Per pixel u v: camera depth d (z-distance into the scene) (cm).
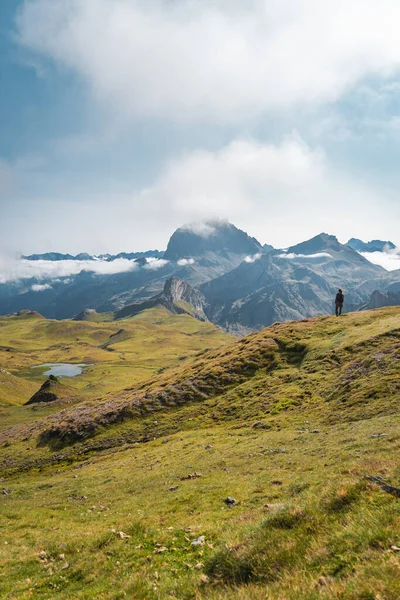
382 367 5419
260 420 5291
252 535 1325
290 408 5409
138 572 1410
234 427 5341
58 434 7731
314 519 1271
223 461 3631
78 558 1747
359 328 7919
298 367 7138
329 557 1029
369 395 4691
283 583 956
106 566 1559
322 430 4044
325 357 6856
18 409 13062
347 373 5819
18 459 7069
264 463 3200
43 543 2133
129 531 1931
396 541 968
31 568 1778
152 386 9112
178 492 2862
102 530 2142
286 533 1242
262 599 904
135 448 5900
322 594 820
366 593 780
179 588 1181
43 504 3472
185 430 6078
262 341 8994
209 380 7856
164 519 2167
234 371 7912
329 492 1434
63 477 5078
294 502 1566
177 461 4197
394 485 1353
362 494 1330
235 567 1171
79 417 8262
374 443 2828
